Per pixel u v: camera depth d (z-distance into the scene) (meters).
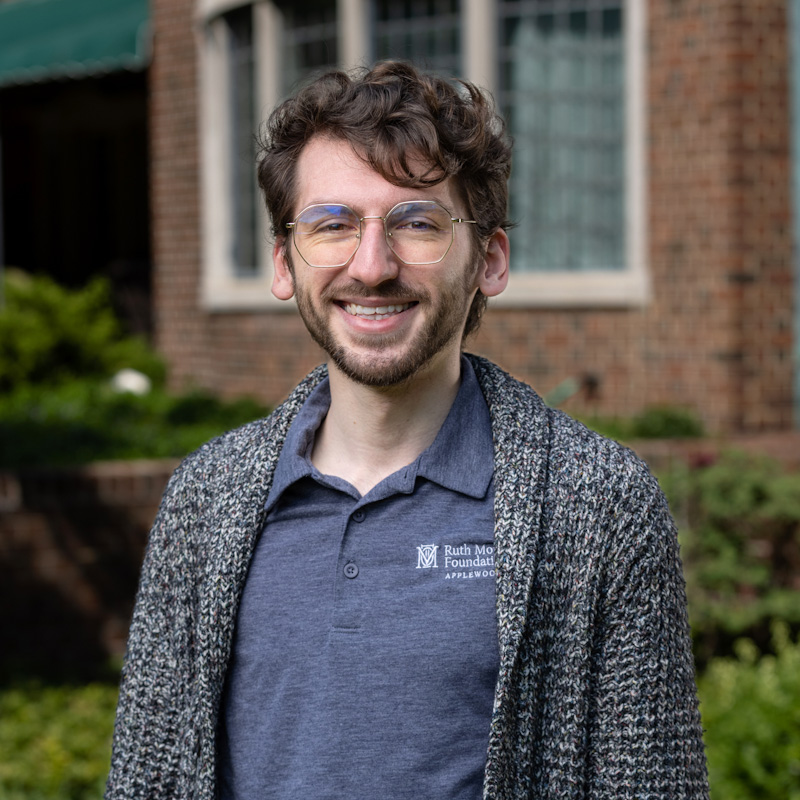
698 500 5.25
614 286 6.81
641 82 6.70
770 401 6.56
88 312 9.33
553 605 1.55
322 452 1.77
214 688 1.63
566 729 1.53
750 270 6.49
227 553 1.65
